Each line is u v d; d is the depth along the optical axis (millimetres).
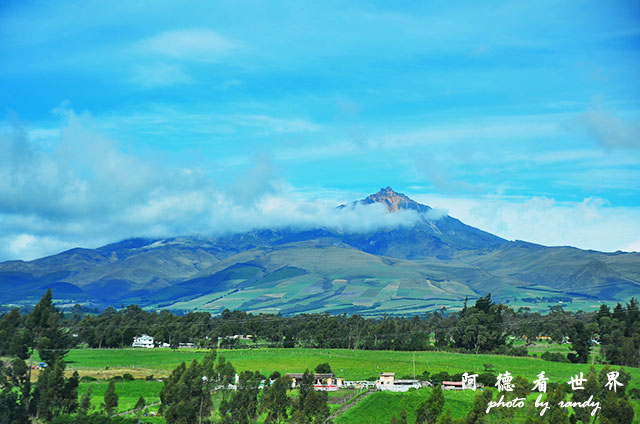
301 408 129375
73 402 134750
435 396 126562
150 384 174750
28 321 156500
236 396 129500
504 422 120688
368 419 137750
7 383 137000
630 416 114562
